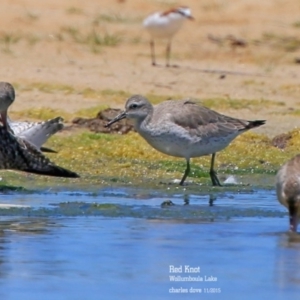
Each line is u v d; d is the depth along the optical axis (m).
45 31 26.56
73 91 21.44
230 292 10.22
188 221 13.27
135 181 16.14
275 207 14.26
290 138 18.75
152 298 10.00
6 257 11.34
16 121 17.92
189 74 23.50
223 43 26.95
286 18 29.64
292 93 22.25
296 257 11.50
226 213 13.78
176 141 15.81
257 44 26.95
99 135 18.44
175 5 31.00
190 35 27.61
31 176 16.14
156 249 11.76
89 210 13.76
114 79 22.62
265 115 20.42
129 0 31.14
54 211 13.73
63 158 17.31
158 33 24.36
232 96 21.80
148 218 13.42
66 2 30.00
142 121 16.03
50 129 15.80
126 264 11.13
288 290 10.27
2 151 14.49
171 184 15.94
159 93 21.75
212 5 30.89
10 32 26.17
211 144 15.94
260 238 12.36
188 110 15.91
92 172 16.67
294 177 12.69
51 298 9.89
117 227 12.84
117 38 26.48
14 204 14.14
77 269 10.93
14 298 9.87
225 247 11.90
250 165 17.44
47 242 12.02
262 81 23.19
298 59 25.50
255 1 31.12
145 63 24.38
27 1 29.47
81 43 25.75
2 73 22.44
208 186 15.85
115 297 9.96
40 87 21.53
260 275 10.74
